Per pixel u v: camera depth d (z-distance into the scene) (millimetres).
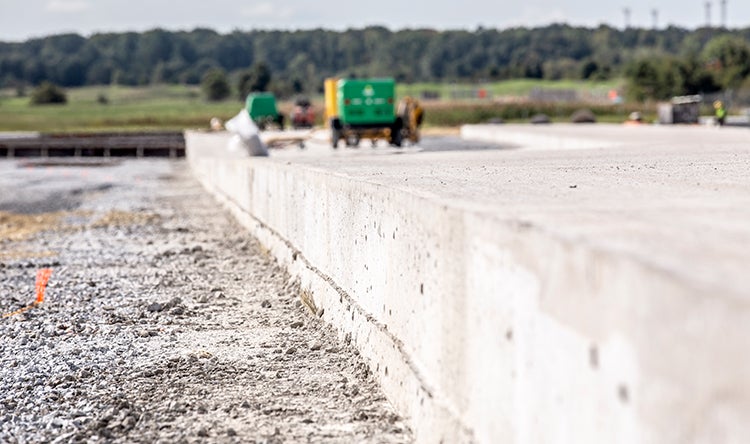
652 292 6246
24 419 13812
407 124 87375
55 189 72062
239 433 12531
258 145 57156
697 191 14359
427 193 12734
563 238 7648
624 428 6641
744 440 5383
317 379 15172
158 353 17625
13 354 18016
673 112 110125
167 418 13398
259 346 17828
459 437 10359
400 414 12953
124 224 44188
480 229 9633
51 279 27172
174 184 76250
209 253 32031
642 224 8930
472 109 184125
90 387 15422
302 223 22797
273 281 25156
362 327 15766
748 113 129000
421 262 12031
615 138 55469
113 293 24391
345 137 84500
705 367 5703
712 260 6633
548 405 7965
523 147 79438
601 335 6949
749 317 5328
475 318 9836
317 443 12016
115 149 129125
